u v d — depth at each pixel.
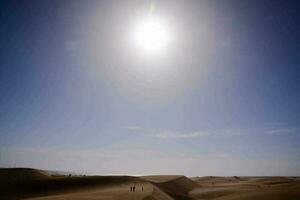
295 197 77.50
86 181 111.12
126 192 77.94
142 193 74.69
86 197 63.66
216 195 106.81
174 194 115.31
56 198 62.41
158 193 86.62
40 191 96.25
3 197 87.31
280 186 120.69
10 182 104.94
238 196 91.38
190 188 139.62
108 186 104.31
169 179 143.50
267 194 87.12
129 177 125.19
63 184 105.75
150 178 147.12
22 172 120.00
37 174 121.56
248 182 180.50
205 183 180.38
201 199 102.31
